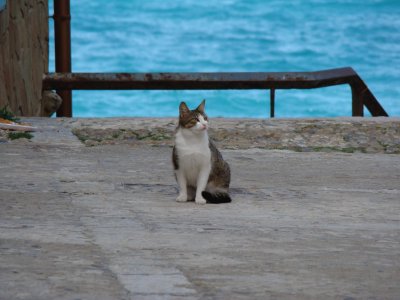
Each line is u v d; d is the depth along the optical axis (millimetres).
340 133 39219
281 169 32344
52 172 30359
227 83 48094
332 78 48750
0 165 31438
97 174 30250
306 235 20531
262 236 20281
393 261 17938
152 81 48125
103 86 48469
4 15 46156
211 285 15758
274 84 48125
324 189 28266
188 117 25156
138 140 37906
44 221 21594
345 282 16203
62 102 51656
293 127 40125
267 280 16219
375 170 32406
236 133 38938
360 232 21062
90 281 15781
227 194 25609
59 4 52344
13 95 47406
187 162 25188
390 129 39844
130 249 18516
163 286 15570
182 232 20578
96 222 21656
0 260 17188
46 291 15055
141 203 24984
